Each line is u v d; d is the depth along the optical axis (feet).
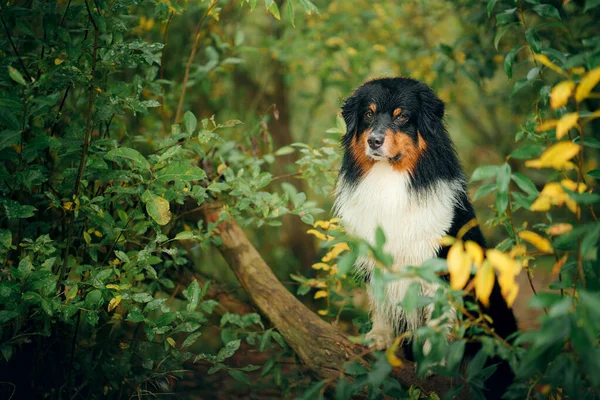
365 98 12.50
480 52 17.22
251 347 16.71
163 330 9.82
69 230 10.01
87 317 9.44
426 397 10.73
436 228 11.75
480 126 27.78
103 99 10.30
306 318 12.84
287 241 24.52
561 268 8.14
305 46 20.18
